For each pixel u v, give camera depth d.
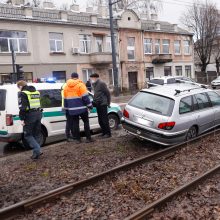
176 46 47.22
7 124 9.92
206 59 52.31
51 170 7.86
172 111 9.43
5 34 29.98
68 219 5.32
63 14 33.88
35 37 31.91
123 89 39.12
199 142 10.23
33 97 8.47
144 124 9.62
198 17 50.50
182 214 5.41
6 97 9.97
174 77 25.31
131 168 7.87
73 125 10.30
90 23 36.09
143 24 42.78
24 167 8.11
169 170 7.72
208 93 11.23
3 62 29.78
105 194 6.29
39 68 32.25
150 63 43.16
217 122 11.45
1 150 10.59
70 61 34.59
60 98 10.95
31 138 8.70
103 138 11.09
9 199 6.18
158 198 6.06
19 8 31.22
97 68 37.03
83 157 8.88
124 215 5.43
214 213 5.45
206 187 6.59
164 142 9.34
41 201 5.80
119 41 38.97
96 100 10.85
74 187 6.43
